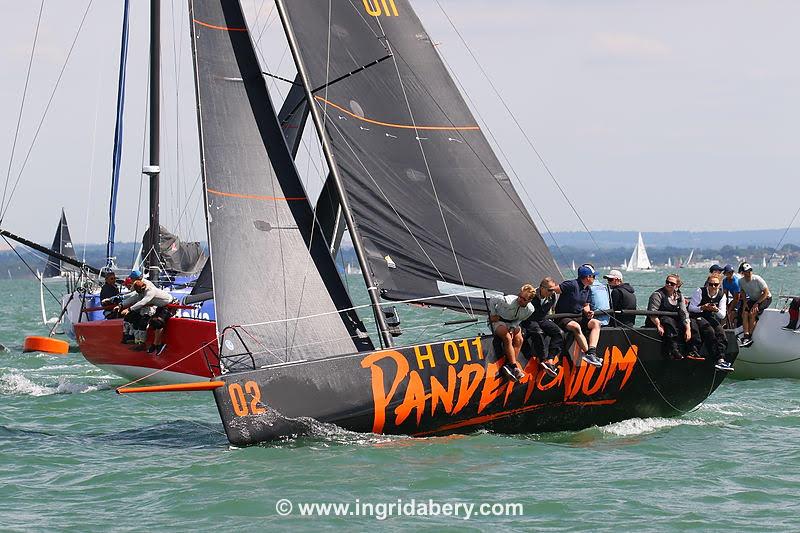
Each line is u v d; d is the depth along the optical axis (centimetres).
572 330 4903
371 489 3928
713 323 5428
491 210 5472
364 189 5241
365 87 5347
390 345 4906
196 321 6281
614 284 5144
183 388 4312
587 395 5041
